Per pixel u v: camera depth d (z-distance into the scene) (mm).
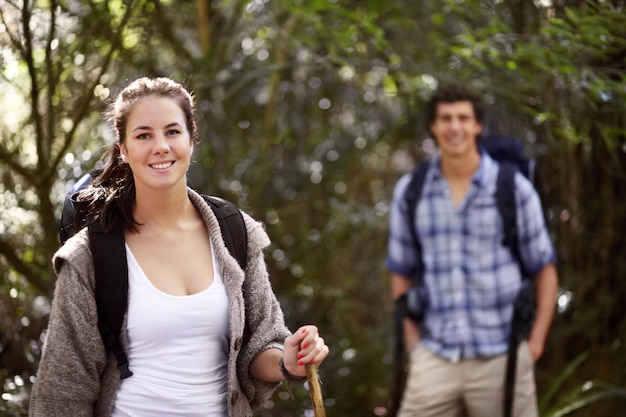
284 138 7777
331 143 7953
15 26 4961
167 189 2992
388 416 5309
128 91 3033
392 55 7258
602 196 6250
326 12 6637
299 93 7887
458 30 7316
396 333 5273
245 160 7406
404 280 5391
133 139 2982
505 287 5043
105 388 2955
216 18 7336
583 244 6348
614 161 6039
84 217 3070
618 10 5277
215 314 2998
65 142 5230
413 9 7301
